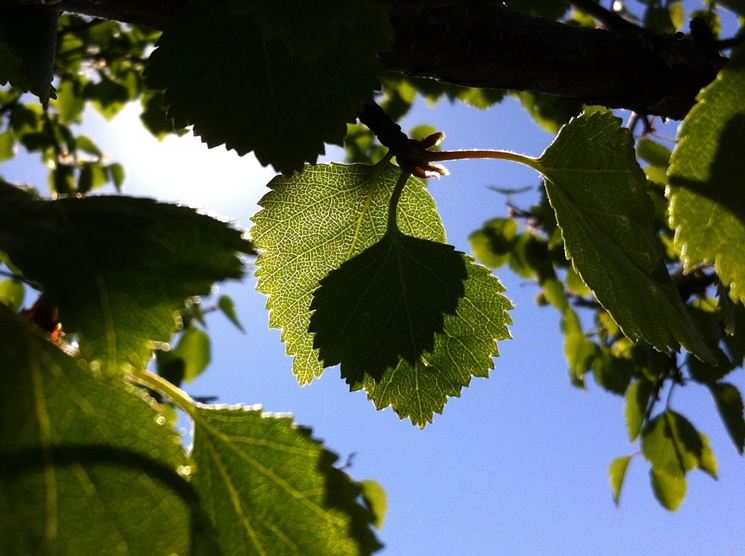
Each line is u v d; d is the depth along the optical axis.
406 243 0.14
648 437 0.30
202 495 0.09
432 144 0.14
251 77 0.11
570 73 0.15
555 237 0.35
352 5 0.09
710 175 0.13
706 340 0.26
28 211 0.08
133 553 0.08
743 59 0.12
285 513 0.09
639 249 0.14
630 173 0.14
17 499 0.08
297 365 0.15
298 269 0.14
